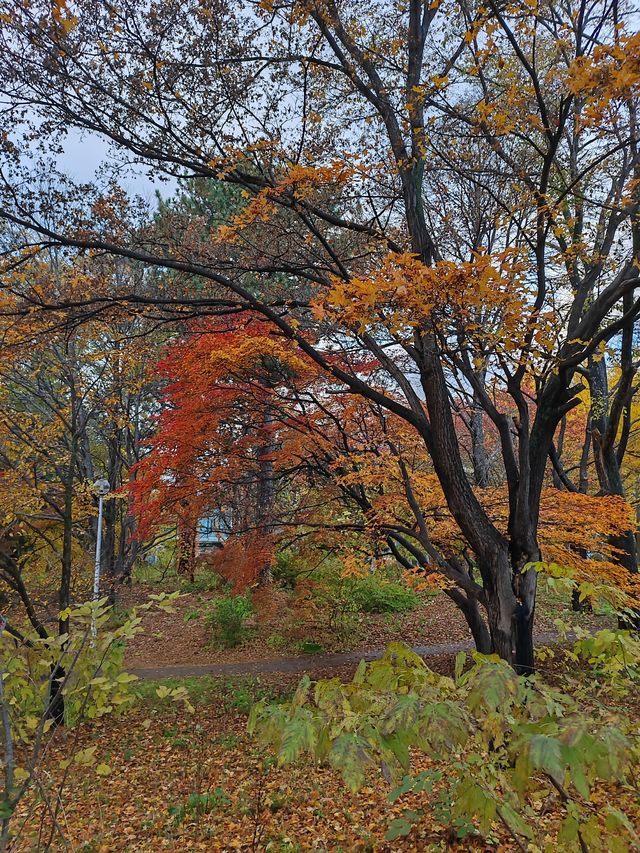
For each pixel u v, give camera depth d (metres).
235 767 7.22
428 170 8.26
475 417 12.36
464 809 1.94
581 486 12.76
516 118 6.50
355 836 4.68
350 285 4.74
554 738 1.58
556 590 2.48
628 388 10.16
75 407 12.52
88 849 4.45
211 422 9.60
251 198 7.14
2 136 6.71
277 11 7.12
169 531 17.75
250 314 10.38
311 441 9.66
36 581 15.73
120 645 3.03
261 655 14.29
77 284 8.56
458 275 4.54
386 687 2.00
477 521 6.87
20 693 2.84
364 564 9.44
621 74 3.65
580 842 1.93
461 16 7.60
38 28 6.65
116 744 8.59
